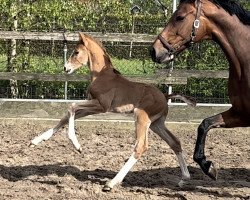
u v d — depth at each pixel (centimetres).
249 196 697
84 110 761
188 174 745
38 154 888
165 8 1167
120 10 1175
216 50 1147
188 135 1055
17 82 1168
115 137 1024
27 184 729
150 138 1016
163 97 754
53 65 1170
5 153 887
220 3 691
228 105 1118
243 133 1083
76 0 1173
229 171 825
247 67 679
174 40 696
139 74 1120
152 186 745
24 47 1162
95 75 777
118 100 760
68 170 804
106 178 768
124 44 1179
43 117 1117
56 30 1170
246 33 686
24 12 1159
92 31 1175
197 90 1162
